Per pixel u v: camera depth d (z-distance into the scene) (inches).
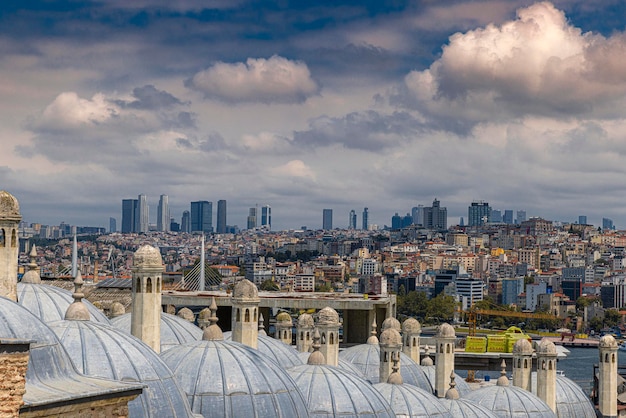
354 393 3132.4
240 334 3267.7
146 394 2272.4
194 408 2573.8
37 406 1652.3
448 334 4249.5
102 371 2288.4
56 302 3088.1
